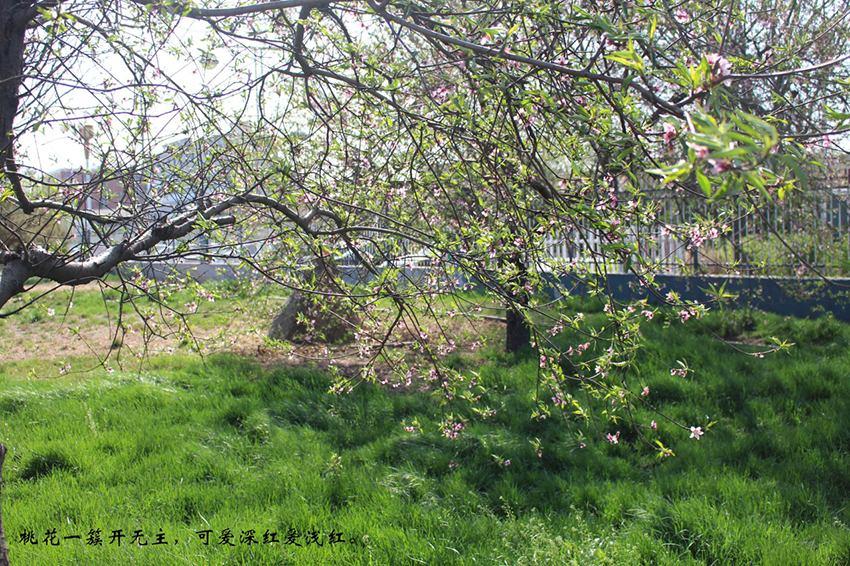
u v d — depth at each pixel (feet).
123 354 28.27
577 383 20.59
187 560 11.03
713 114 4.63
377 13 7.39
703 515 12.71
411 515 13.26
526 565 11.16
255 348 28.94
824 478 14.82
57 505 13.39
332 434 18.48
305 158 12.12
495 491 14.88
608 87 6.80
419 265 11.66
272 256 11.19
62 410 19.12
